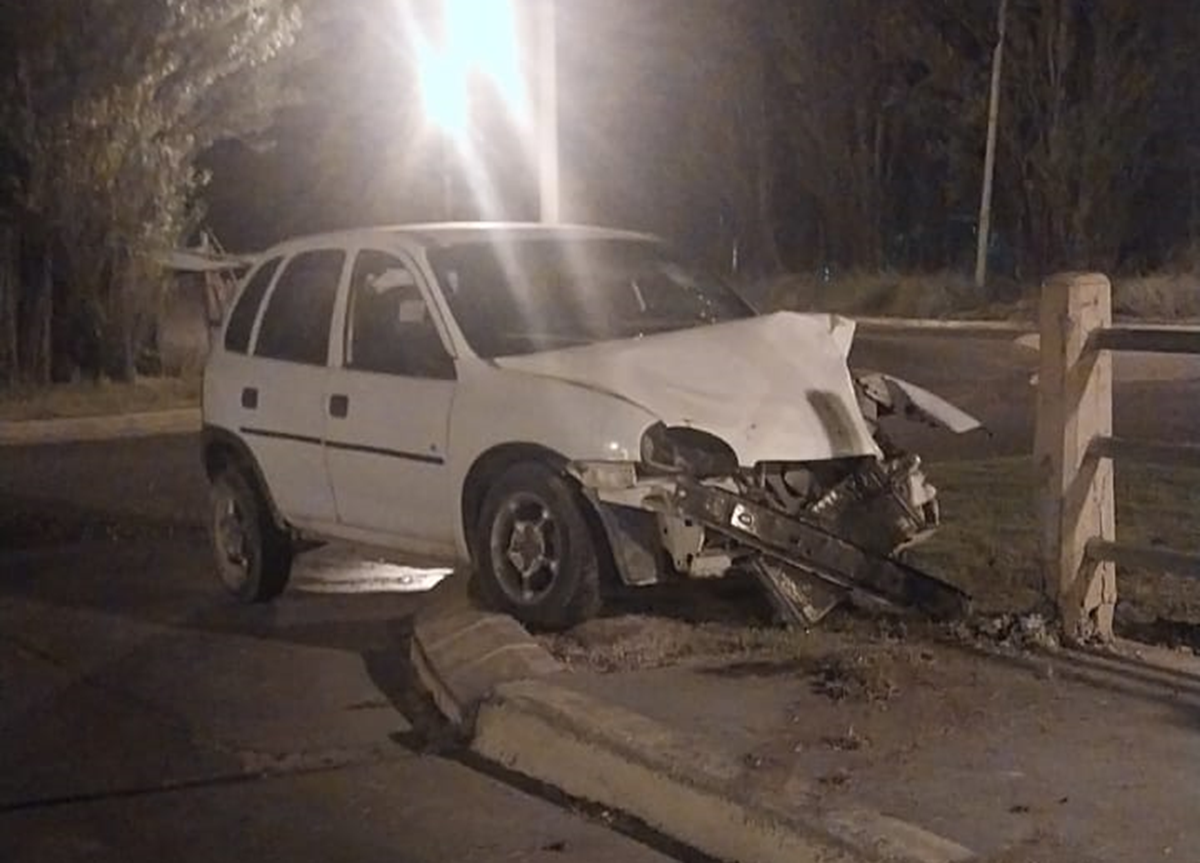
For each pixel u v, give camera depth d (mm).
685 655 8648
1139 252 38344
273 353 10969
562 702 7758
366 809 7254
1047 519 8594
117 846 6898
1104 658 8344
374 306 10344
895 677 8109
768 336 9586
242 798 7441
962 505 12203
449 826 7016
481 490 9461
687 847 6680
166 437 21578
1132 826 6258
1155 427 18156
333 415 10281
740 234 44562
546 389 9094
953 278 36781
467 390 9469
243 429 10969
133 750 8156
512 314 9930
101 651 10094
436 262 10070
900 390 9969
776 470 9211
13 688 9312
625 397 8906
